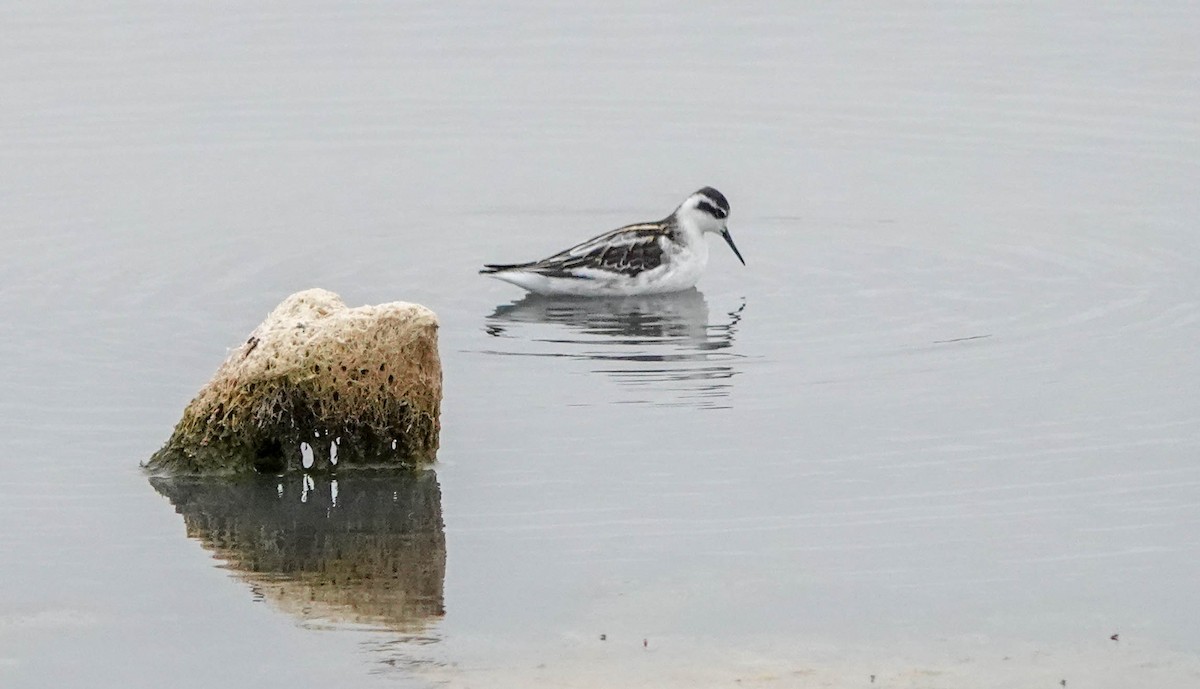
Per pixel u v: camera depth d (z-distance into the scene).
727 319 19.64
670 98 27.42
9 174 24.31
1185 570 12.36
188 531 13.26
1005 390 16.56
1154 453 14.70
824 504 13.70
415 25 30.39
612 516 13.48
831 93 27.53
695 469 14.53
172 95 27.31
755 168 25.02
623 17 30.80
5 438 15.30
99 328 18.83
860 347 18.23
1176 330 18.41
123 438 15.35
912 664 10.81
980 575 12.31
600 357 18.09
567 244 22.73
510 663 10.83
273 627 11.50
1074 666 10.77
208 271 21.12
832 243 22.50
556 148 25.88
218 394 14.39
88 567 12.57
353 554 12.77
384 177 24.81
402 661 10.90
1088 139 25.61
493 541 12.99
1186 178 24.08
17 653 11.16
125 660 11.04
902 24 30.48
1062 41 29.50
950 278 20.84
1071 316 19.11
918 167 24.91
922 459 14.70
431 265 21.83
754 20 30.67
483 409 16.23
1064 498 13.76
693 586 12.12
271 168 24.94
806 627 11.43
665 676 10.59
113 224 22.73
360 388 14.17
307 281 20.94
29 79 27.70
